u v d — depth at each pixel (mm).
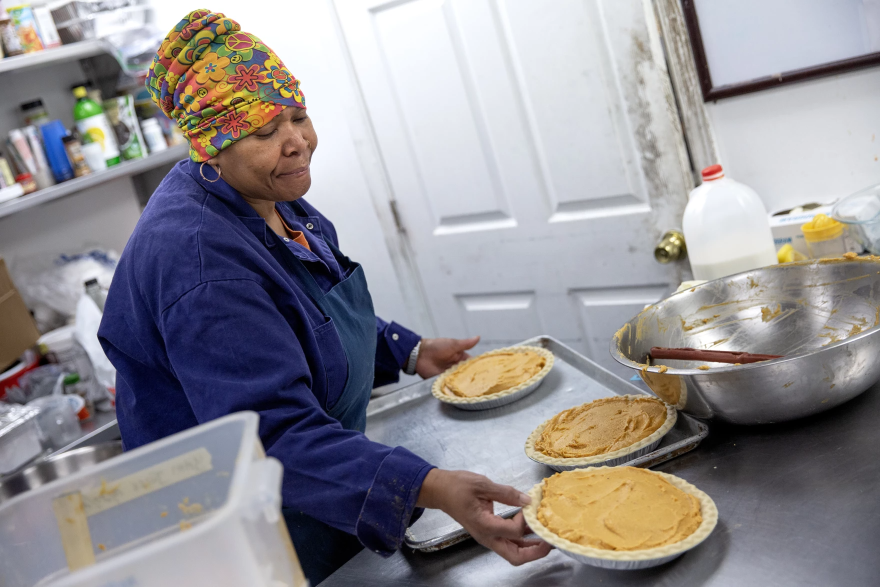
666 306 1230
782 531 810
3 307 1897
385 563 958
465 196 2221
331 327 1121
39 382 2074
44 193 2074
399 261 2430
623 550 794
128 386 1104
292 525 1100
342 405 1174
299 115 1088
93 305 2146
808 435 965
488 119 2078
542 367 1378
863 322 1085
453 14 2004
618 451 1001
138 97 2373
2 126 2309
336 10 2172
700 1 1678
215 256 968
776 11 1604
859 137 1640
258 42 1041
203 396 923
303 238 1257
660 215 1939
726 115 1780
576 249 2105
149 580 558
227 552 565
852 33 1541
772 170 1778
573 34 1868
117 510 678
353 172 2373
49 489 676
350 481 878
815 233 1501
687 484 894
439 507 866
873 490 828
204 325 929
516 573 869
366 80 2219
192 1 2363
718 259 1566
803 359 895
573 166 2016
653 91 1818
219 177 1079
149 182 2617
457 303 2410
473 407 1317
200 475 671
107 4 2225
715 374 929
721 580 769
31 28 2115
